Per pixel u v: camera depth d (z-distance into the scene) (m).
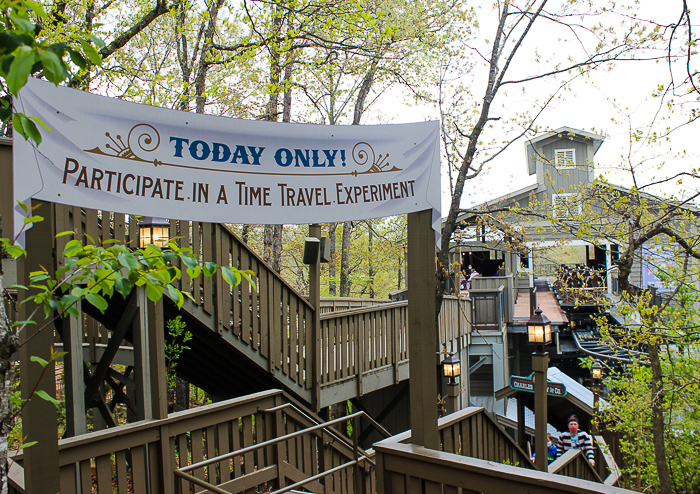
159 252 2.02
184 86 9.31
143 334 4.20
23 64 1.19
